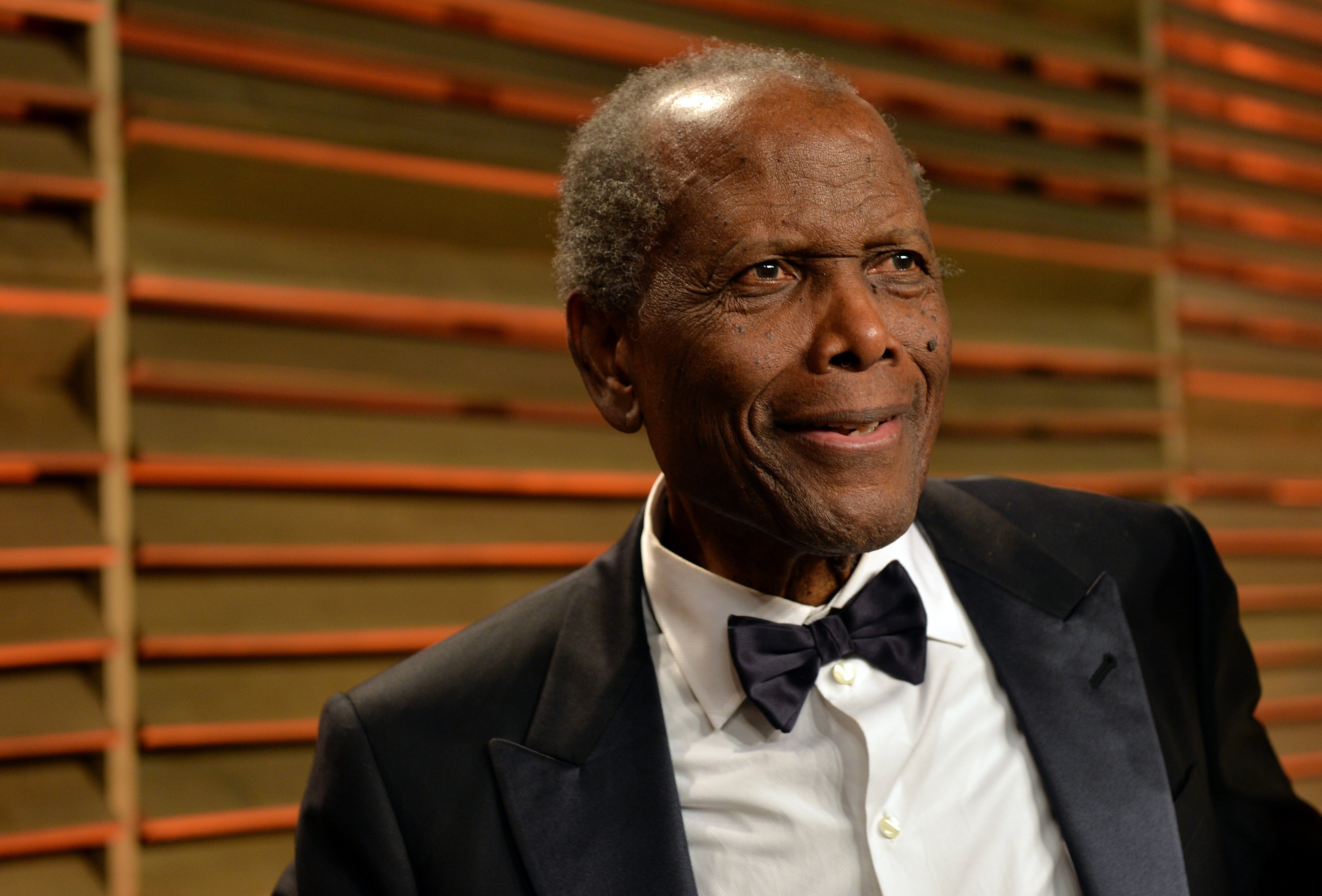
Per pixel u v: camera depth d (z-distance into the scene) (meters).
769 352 0.91
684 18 2.67
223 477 2.19
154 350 2.14
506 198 2.47
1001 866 1.00
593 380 1.08
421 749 1.05
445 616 2.35
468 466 2.38
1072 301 3.19
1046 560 1.12
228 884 2.11
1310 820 1.15
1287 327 3.46
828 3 2.84
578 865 0.99
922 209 0.98
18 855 2.02
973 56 3.07
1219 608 1.16
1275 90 3.57
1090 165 3.13
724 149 0.93
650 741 1.04
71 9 2.11
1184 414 3.25
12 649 1.98
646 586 1.14
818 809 1.02
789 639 1.03
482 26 2.48
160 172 2.17
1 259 2.04
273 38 2.24
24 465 2.05
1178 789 1.04
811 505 0.91
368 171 2.31
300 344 2.28
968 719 1.05
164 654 2.09
